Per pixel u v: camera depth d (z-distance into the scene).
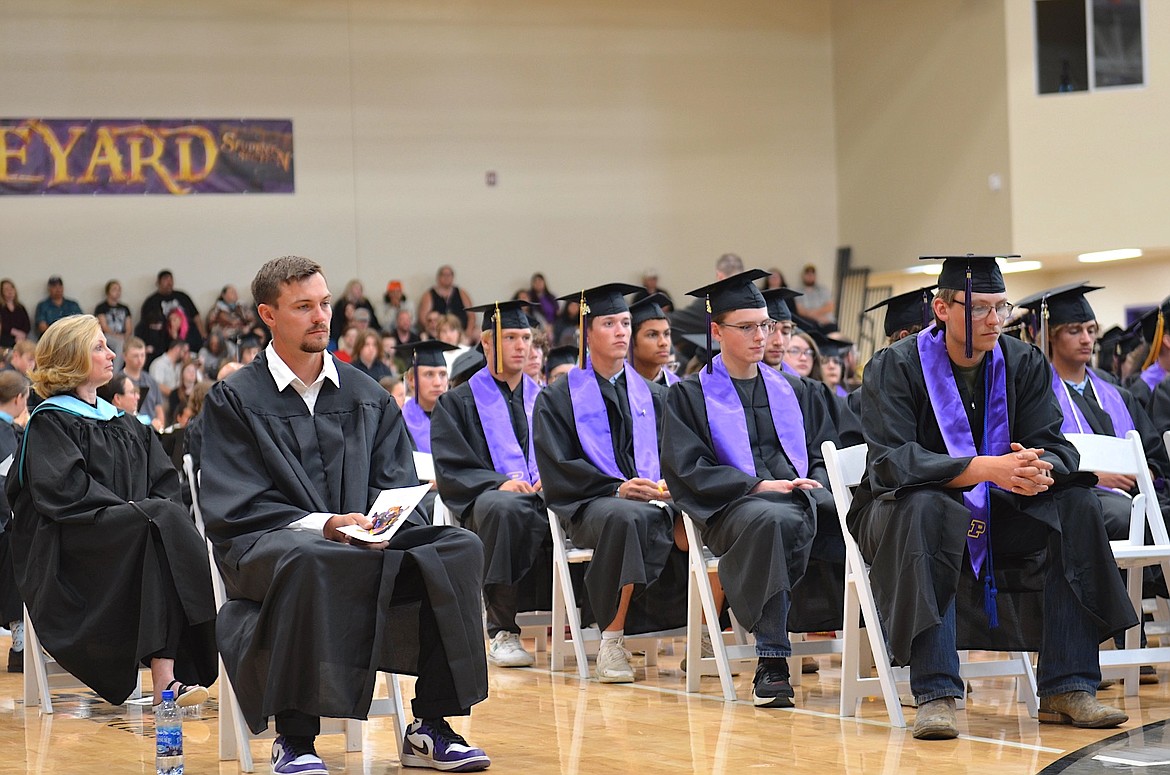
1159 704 4.97
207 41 18.19
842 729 4.59
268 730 4.26
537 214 19.28
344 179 18.62
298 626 3.74
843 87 19.83
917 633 4.36
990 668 4.80
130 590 5.20
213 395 4.19
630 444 6.56
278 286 4.15
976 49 17.09
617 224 19.53
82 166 17.75
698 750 4.23
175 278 18.02
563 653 6.45
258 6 18.34
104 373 5.61
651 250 19.62
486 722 4.87
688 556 6.18
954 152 17.55
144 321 17.48
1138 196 16.19
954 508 4.43
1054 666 4.54
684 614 6.23
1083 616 4.52
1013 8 16.50
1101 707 4.44
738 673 6.16
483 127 19.11
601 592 5.94
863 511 4.71
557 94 19.36
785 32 20.00
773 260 19.91
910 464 4.49
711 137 19.80
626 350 6.62
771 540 5.16
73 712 5.54
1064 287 6.31
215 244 18.14
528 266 19.23
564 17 19.38
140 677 6.53
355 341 15.92
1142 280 17.06
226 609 4.05
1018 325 6.64
